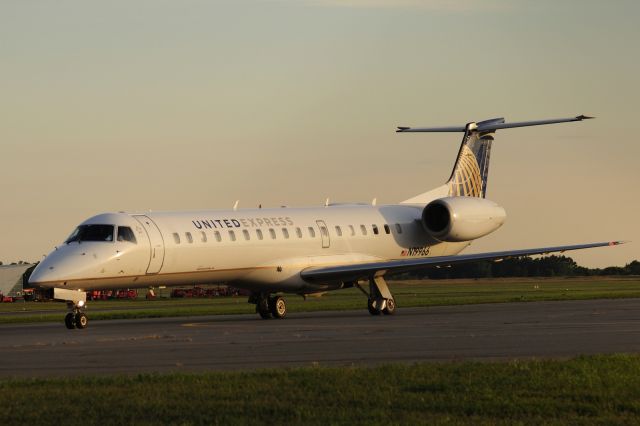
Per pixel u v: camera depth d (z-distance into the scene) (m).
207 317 83.69
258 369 37.25
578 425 25.62
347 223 87.94
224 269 78.56
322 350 45.94
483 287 185.75
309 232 84.56
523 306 89.44
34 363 42.47
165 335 58.06
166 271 75.12
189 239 76.06
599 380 32.56
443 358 41.53
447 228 88.56
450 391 30.72
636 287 162.00
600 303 93.38
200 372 37.53
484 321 65.81
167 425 26.05
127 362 42.12
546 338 50.72
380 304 81.19
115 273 71.81
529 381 32.44
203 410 27.95
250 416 27.16
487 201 92.62
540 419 26.45
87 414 27.58
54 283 68.25
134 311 96.81
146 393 30.83
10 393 31.25
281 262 81.81
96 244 71.69
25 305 158.00
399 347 46.75
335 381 32.75
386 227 90.81
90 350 48.28
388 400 29.20
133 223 73.81
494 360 40.03
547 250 83.56
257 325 67.56
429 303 99.31
